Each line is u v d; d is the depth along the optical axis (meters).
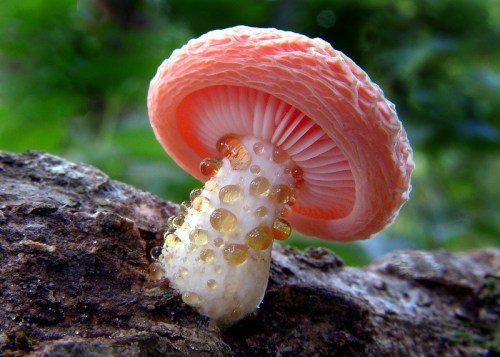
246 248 0.07
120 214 0.08
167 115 0.08
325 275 0.10
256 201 0.07
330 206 0.08
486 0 0.24
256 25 0.24
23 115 0.18
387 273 0.12
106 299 0.07
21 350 0.06
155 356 0.06
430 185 0.30
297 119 0.07
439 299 0.11
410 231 0.29
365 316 0.09
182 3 0.23
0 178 0.08
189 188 0.19
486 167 0.32
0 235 0.07
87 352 0.06
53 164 0.09
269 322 0.08
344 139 0.06
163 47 0.20
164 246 0.07
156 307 0.07
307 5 0.23
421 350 0.10
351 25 0.24
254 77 0.06
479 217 0.31
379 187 0.07
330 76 0.06
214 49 0.06
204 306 0.07
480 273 0.12
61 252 0.07
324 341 0.08
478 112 0.24
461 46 0.23
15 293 0.06
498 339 0.10
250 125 0.07
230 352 0.07
